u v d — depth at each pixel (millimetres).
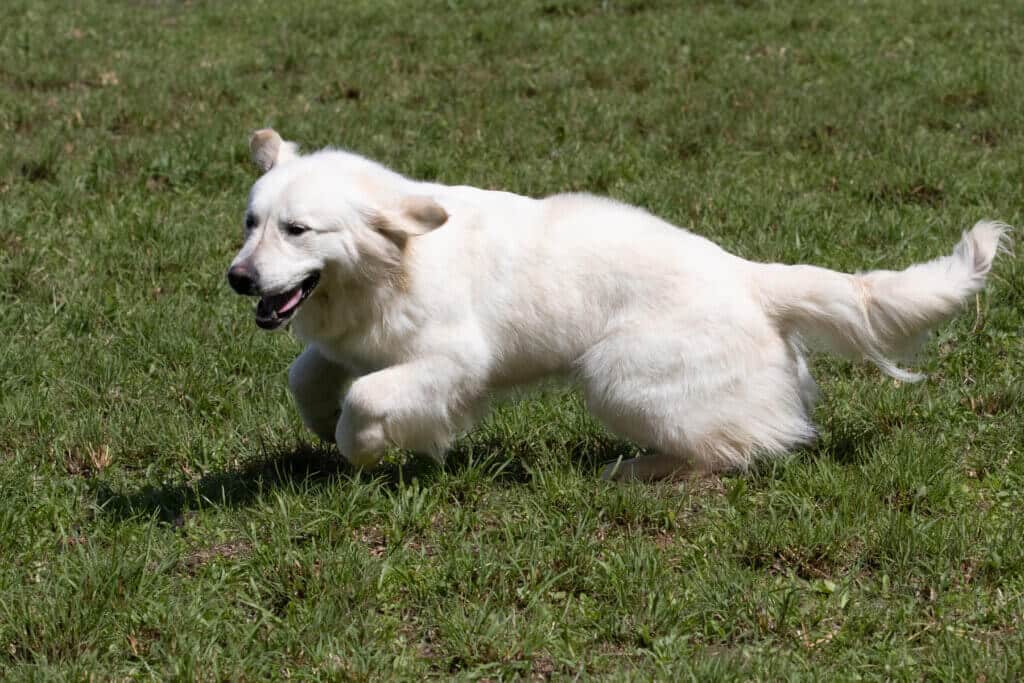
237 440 6961
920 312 6238
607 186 11305
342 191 5801
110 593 5109
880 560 5520
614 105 13727
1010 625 5016
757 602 5176
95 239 9898
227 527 5898
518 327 6215
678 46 16641
